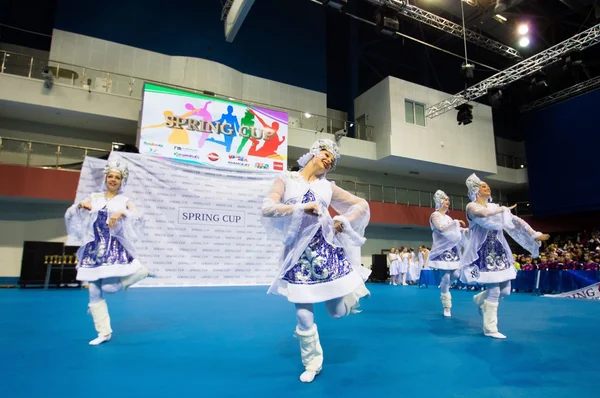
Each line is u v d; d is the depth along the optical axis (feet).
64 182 43.19
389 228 73.10
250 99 62.23
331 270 9.25
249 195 42.45
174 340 13.16
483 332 14.92
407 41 86.02
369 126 67.77
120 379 8.79
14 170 41.45
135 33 56.70
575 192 64.28
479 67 82.94
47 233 47.01
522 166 81.25
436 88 85.40
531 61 50.42
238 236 41.39
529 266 44.06
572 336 14.49
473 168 69.92
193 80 55.77
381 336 14.29
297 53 69.41
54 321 16.87
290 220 9.27
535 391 8.25
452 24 51.49
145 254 37.65
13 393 7.72
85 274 12.44
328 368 9.93
